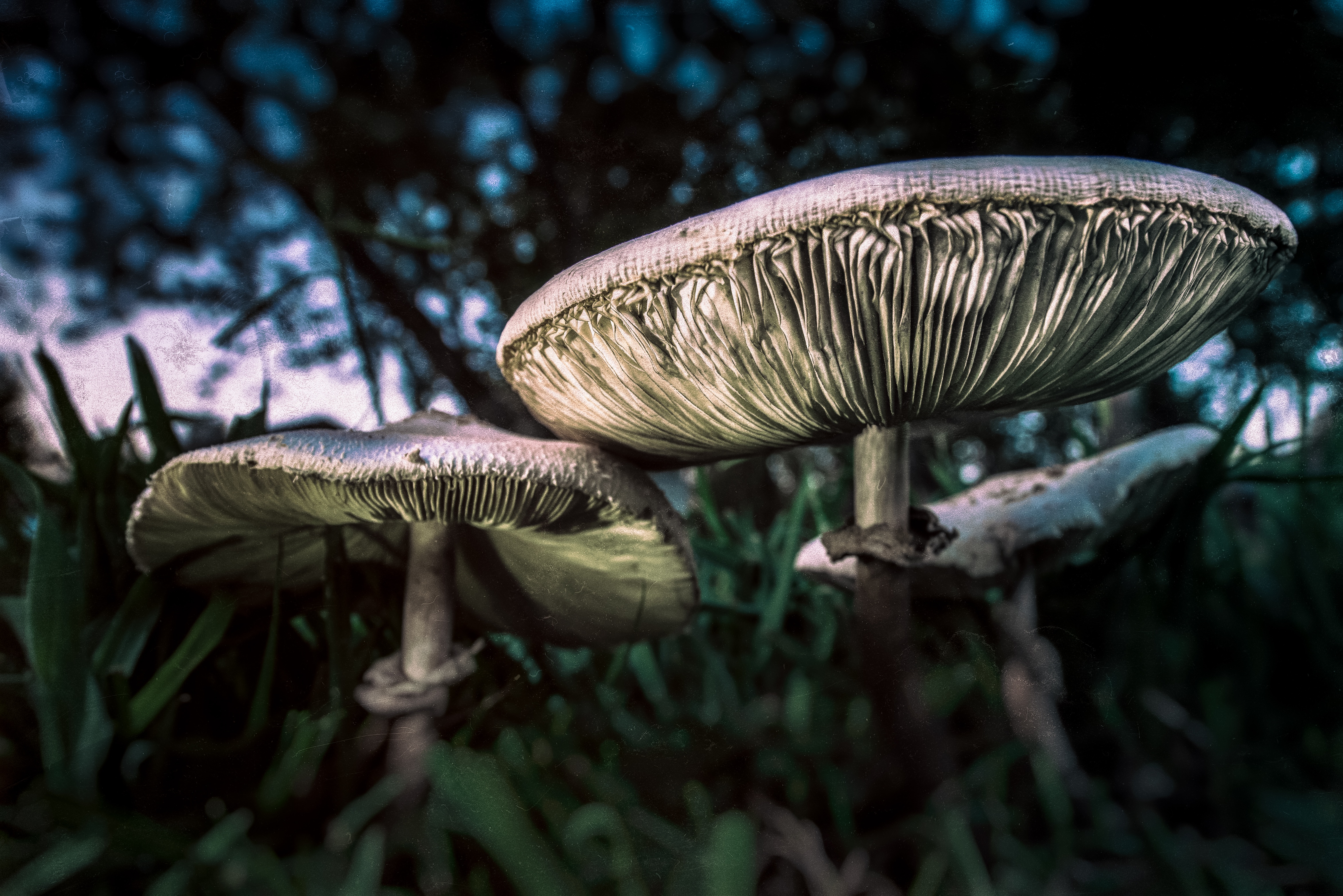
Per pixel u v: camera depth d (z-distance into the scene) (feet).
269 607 0.75
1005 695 0.68
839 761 0.61
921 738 0.62
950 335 0.56
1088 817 0.60
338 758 0.60
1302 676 0.79
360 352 0.91
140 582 0.67
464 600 0.91
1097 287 0.54
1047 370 0.60
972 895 0.50
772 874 0.54
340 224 0.98
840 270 0.53
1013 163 0.50
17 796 0.54
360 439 0.59
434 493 0.60
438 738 0.66
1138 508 0.83
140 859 0.51
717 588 1.04
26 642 0.59
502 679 0.78
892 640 0.66
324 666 0.69
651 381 0.61
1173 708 0.70
